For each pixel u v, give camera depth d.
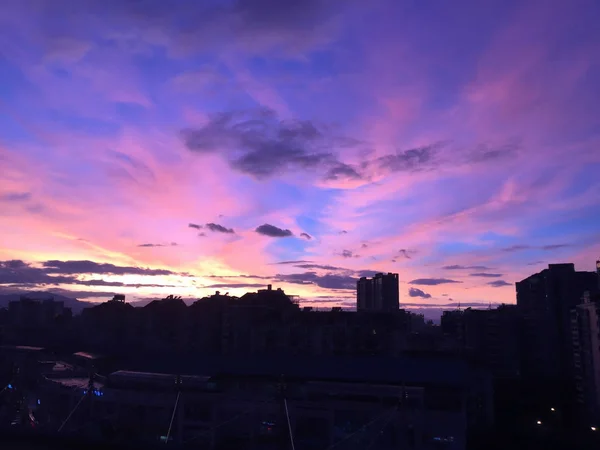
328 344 96.50
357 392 66.19
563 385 93.88
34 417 71.88
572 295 110.75
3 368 83.31
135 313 111.69
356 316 113.62
